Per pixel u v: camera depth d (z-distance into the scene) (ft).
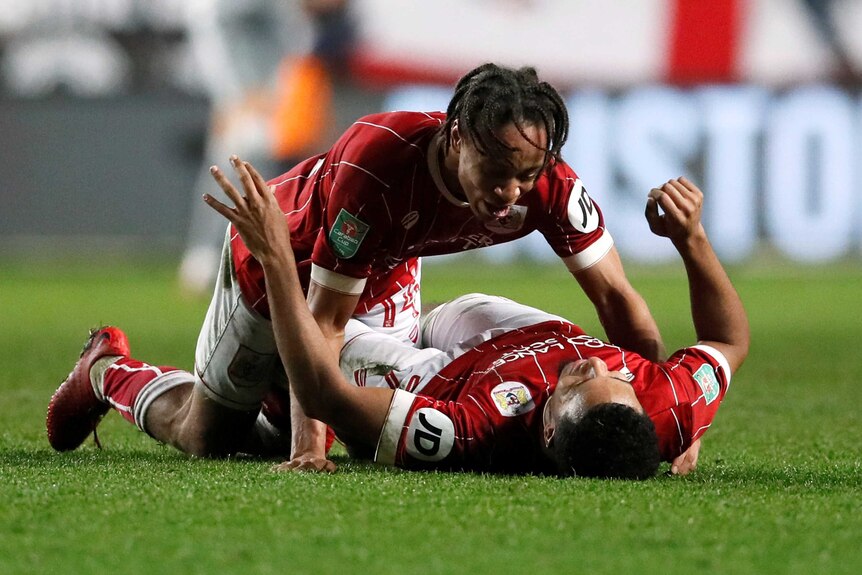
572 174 39.19
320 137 168.86
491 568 24.86
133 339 95.50
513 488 32.63
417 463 35.53
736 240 173.99
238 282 40.50
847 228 172.96
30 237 185.06
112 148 182.91
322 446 37.83
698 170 173.88
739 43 172.14
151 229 184.34
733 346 37.65
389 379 37.86
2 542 26.81
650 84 173.17
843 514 30.22
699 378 35.91
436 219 36.42
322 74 168.96
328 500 31.09
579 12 172.65
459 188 35.58
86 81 181.37
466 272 178.19
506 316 41.11
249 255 40.01
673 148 173.37
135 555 25.76
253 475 35.63
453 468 35.76
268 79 160.86
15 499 31.19
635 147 173.58
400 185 35.45
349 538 27.17
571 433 33.63
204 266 148.66
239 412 42.37
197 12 166.61
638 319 41.70
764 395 67.77
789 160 172.76
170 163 183.01
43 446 46.73
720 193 173.47
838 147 172.24
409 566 24.97
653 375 35.60
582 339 37.27
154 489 32.68
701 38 172.35
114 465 39.04
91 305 129.29
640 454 33.53
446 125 34.53
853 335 104.06
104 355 45.47
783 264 175.83
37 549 26.23
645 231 173.99
